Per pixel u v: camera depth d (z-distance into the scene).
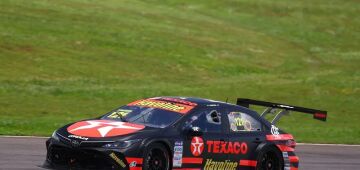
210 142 25.81
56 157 24.22
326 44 133.88
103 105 64.00
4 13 103.56
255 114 28.38
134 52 96.25
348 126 65.75
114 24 112.00
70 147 23.39
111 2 135.88
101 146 23.11
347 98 82.88
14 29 94.69
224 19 142.38
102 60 88.69
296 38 135.00
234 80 91.19
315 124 64.88
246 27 137.38
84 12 117.12
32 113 54.88
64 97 65.19
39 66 79.50
